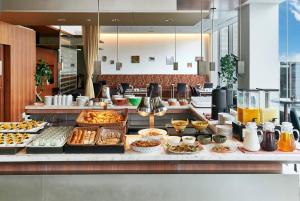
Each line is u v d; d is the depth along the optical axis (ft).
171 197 9.32
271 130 9.20
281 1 25.05
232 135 10.85
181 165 9.38
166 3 19.34
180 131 10.94
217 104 13.19
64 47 39.55
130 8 19.19
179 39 47.34
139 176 9.29
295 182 9.36
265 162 9.34
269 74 25.90
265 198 9.35
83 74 48.49
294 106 23.15
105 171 9.34
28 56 27.96
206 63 19.69
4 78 24.27
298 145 9.68
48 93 38.96
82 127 10.17
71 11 19.10
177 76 47.42
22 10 19.01
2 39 22.67
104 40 47.16
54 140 8.97
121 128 10.08
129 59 47.37
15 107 25.20
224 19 35.22
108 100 18.40
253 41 25.73
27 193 9.28
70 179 9.29
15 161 8.68
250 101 10.86
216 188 9.32
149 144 9.25
